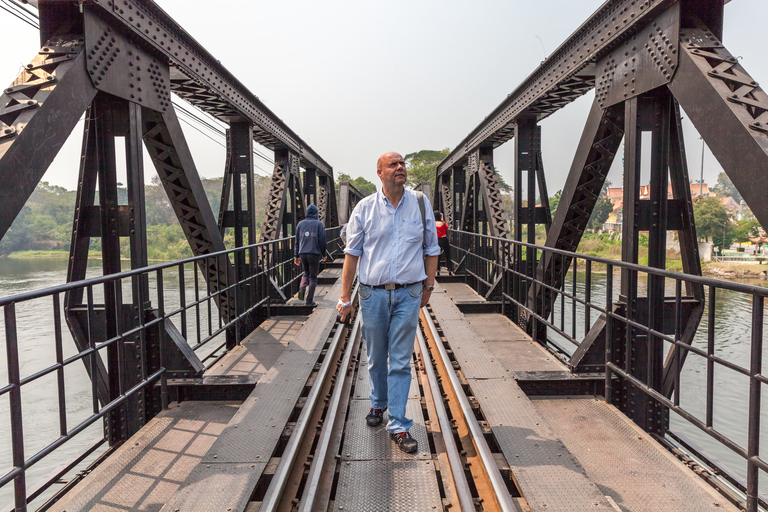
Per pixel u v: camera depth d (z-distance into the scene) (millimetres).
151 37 5074
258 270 7699
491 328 6852
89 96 4160
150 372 4594
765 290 2209
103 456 3707
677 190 4762
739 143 3289
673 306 4641
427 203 3297
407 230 3182
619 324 4461
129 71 4785
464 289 10297
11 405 2295
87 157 4832
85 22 4105
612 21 4938
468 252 11664
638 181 4637
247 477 2752
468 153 13328
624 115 5203
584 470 2828
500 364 4738
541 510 2449
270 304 7879
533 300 6121
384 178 3146
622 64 4891
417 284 3236
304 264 8188
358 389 4367
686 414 2926
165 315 4250
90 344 3098
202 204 6422
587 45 5586
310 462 3043
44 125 3623
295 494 2719
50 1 4062
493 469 2752
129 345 4660
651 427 4473
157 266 4070
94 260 56750
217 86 7137
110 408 3221
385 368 3463
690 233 4695
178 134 5852
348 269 3285
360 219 3246
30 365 16297
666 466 3061
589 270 4512
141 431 3744
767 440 10102
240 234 9133
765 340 16984
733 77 3566
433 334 5684
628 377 3756
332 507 2676
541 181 9117
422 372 4797
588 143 5684
